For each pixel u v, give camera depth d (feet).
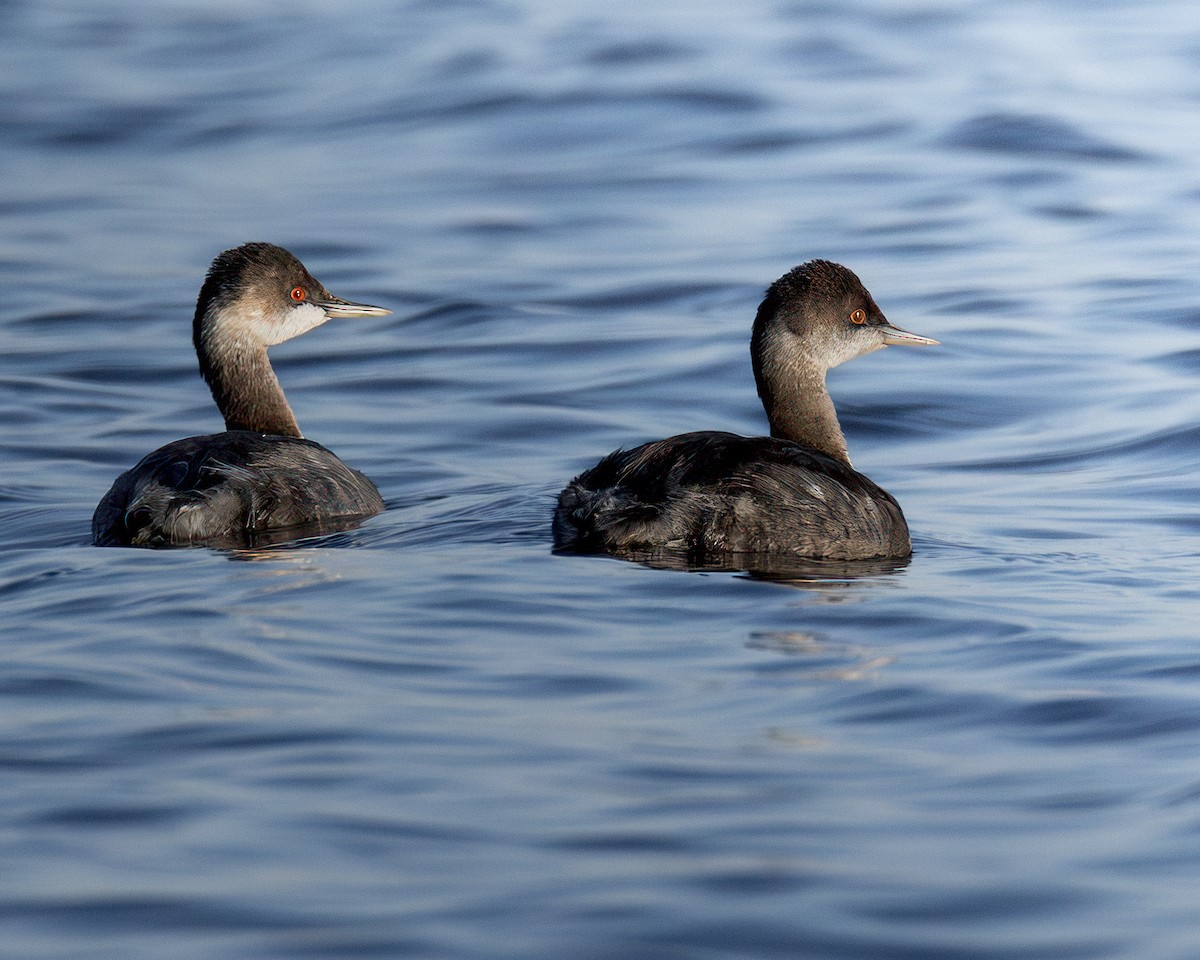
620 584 38.91
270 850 24.76
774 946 22.20
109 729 29.48
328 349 71.41
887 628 36.09
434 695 31.40
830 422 49.37
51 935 22.40
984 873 24.23
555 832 25.41
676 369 67.10
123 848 24.84
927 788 27.32
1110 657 34.04
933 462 56.49
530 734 29.43
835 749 29.01
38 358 69.15
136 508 42.57
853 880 24.02
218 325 52.90
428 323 74.43
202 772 27.58
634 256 83.61
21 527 46.88
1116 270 78.23
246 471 44.52
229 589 38.22
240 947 22.08
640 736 29.48
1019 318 71.87
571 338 71.36
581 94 117.70
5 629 35.42
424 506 48.60
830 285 48.93
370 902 23.25
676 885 23.80
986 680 32.65
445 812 26.11
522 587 38.47
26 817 25.84
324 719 30.01
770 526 41.70
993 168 97.81
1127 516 48.52
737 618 36.60
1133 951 22.16
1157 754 28.81
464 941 22.21
